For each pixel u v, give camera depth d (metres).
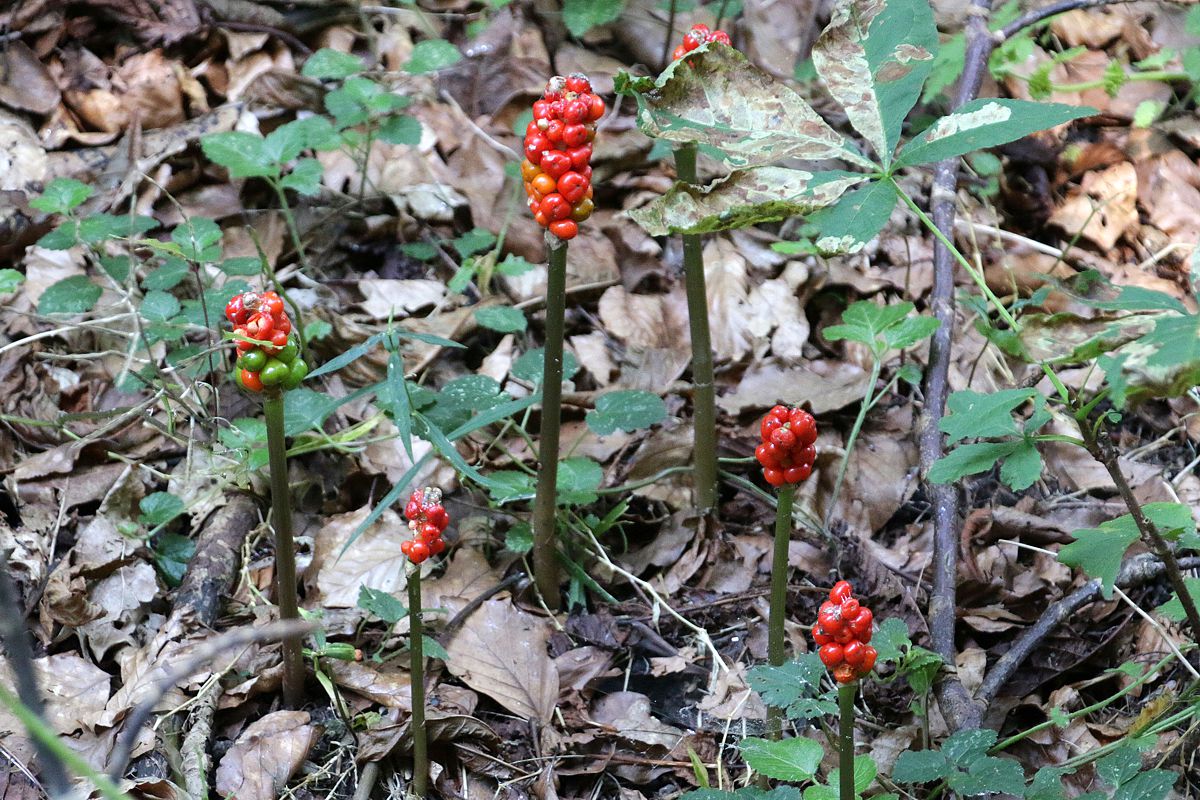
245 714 1.34
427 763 1.31
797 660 1.26
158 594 1.39
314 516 1.46
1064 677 1.39
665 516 1.46
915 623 1.40
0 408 1.46
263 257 1.49
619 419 1.40
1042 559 1.44
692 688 1.38
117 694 1.33
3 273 1.42
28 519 1.41
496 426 1.51
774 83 1.19
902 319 1.44
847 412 1.52
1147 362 1.13
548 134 1.25
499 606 1.39
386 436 1.46
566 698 1.37
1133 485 1.48
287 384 1.24
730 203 1.18
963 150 1.18
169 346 1.51
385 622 1.39
